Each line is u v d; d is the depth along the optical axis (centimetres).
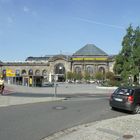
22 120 1555
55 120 1595
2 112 1839
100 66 14600
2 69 15112
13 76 8750
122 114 1923
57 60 14850
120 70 6069
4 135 1195
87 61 14700
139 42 5928
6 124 1430
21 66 15075
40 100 2722
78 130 1334
